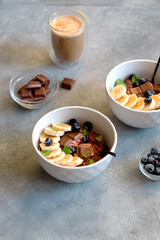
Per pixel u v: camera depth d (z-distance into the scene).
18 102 0.84
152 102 0.78
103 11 1.16
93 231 0.67
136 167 0.76
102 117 0.74
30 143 0.79
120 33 1.08
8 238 0.66
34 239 0.66
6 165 0.76
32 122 0.84
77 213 0.69
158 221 0.68
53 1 1.21
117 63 0.98
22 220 0.68
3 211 0.69
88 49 1.02
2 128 0.82
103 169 0.70
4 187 0.72
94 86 0.92
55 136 0.74
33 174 0.74
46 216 0.69
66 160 0.69
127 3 1.20
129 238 0.66
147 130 0.82
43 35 1.07
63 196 0.71
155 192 0.72
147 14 1.15
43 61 0.99
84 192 0.72
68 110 0.76
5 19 1.12
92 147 0.74
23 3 1.21
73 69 0.96
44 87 0.88
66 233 0.67
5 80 0.93
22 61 0.99
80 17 0.95
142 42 1.05
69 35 0.90
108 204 0.70
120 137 0.81
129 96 0.81
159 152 0.73
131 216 0.69
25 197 0.71
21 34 1.07
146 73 0.88
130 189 0.72
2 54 1.00
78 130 0.76
